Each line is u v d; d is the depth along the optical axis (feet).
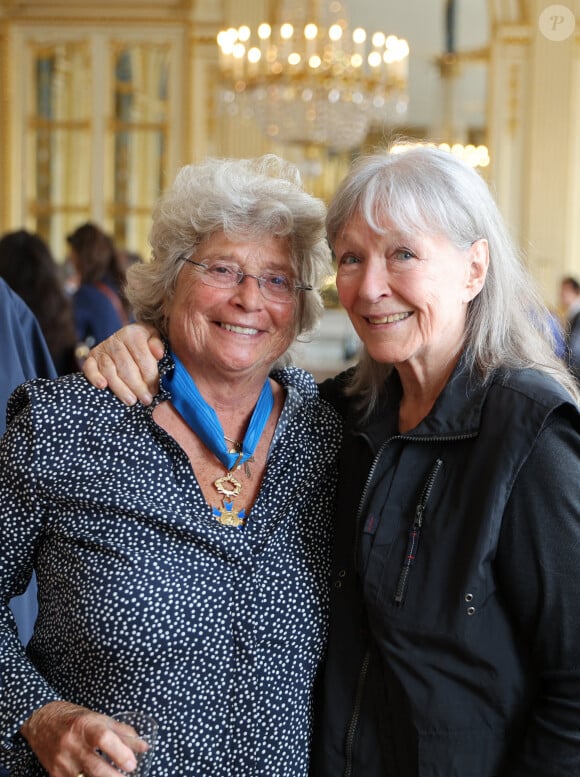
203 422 4.91
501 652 4.25
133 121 28.78
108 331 14.26
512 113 28.71
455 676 4.27
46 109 28.96
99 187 28.91
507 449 4.24
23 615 6.21
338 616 4.84
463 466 4.45
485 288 4.68
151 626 4.47
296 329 5.26
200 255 4.95
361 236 4.58
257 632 4.68
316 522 5.08
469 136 46.26
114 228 29.12
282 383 5.41
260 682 4.67
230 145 28.53
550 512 4.13
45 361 6.89
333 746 4.71
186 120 28.48
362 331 4.72
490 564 4.25
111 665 4.49
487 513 4.20
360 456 5.05
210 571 4.63
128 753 4.04
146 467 4.73
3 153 28.73
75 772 4.14
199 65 28.35
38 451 4.62
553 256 28.58
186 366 5.08
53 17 28.45
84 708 4.32
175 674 4.54
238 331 4.94
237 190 4.85
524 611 4.21
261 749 4.67
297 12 19.99
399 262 4.53
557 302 28.50
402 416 4.95
